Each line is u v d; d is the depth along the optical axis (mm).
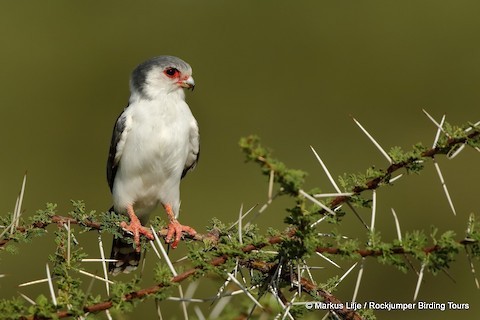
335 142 19703
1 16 21062
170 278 5828
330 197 6000
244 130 20000
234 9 21312
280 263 5965
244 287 5914
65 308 5801
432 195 17922
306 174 5367
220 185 19141
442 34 20797
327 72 20594
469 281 15195
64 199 19266
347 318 6055
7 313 5586
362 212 15984
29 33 21016
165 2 21641
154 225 7469
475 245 5398
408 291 15312
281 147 19719
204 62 21000
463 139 5801
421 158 5891
